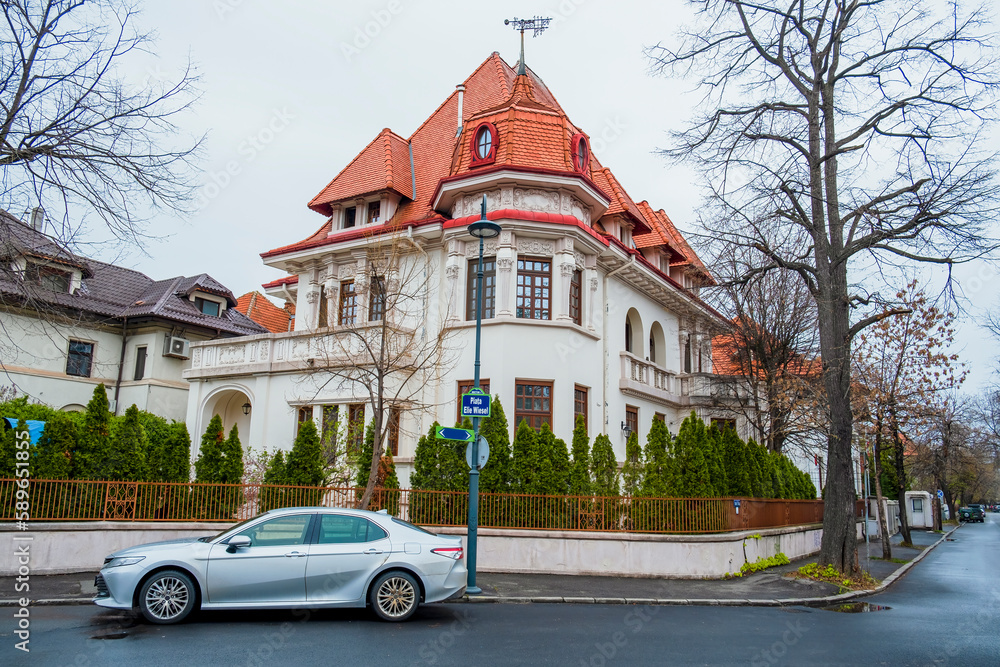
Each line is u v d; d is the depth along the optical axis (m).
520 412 19.56
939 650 8.90
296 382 21.55
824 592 14.02
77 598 10.71
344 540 9.77
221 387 23.23
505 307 19.86
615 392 22.95
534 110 21.72
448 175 22.56
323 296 23.77
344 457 18.67
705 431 17.81
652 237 27.58
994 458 52.66
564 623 10.09
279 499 15.22
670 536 15.12
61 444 14.07
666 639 9.19
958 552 29.25
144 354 28.09
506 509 15.40
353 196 23.34
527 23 24.45
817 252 16.67
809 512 23.08
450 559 10.02
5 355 24.55
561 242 20.50
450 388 20.16
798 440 28.30
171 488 14.59
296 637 8.54
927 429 34.03
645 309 26.39
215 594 9.21
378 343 18.86
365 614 10.16
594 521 15.38
